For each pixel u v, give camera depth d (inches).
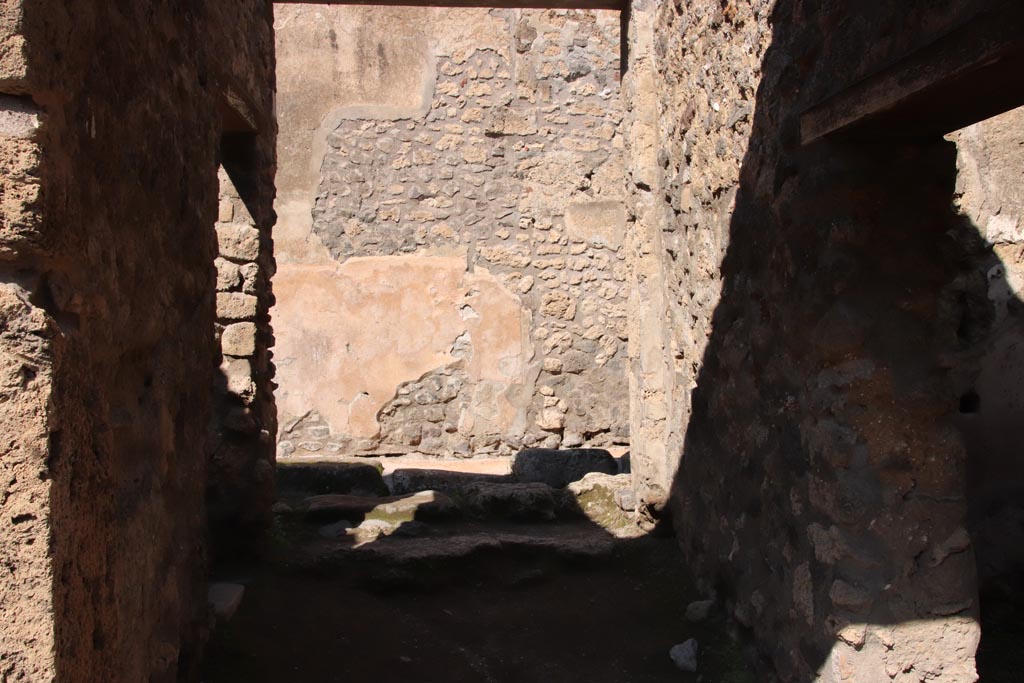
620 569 176.7
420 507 200.4
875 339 104.2
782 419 118.8
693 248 161.3
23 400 67.9
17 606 67.5
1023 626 151.7
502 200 313.3
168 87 108.0
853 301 104.3
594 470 244.4
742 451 136.0
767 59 121.8
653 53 190.9
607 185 317.7
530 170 314.7
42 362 68.6
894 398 103.7
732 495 141.1
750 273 130.2
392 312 308.5
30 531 67.8
